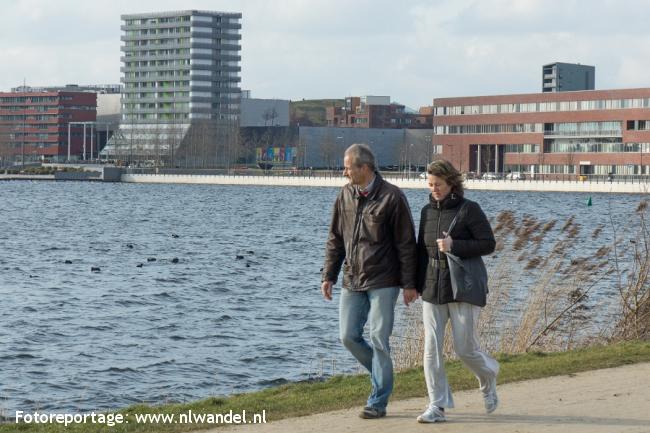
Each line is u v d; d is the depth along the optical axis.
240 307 58.66
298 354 43.53
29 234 124.81
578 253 64.19
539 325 33.78
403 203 19.94
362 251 19.98
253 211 184.50
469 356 20.06
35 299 61.75
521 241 34.72
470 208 19.80
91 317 54.53
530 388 23.16
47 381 38.25
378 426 19.64
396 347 32.41
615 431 18.98
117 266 84.00
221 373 39.75
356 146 19.98
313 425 19.89
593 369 25.56
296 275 77.38
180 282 72.00
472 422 19.84
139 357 43.03
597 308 37.34
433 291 19.84
